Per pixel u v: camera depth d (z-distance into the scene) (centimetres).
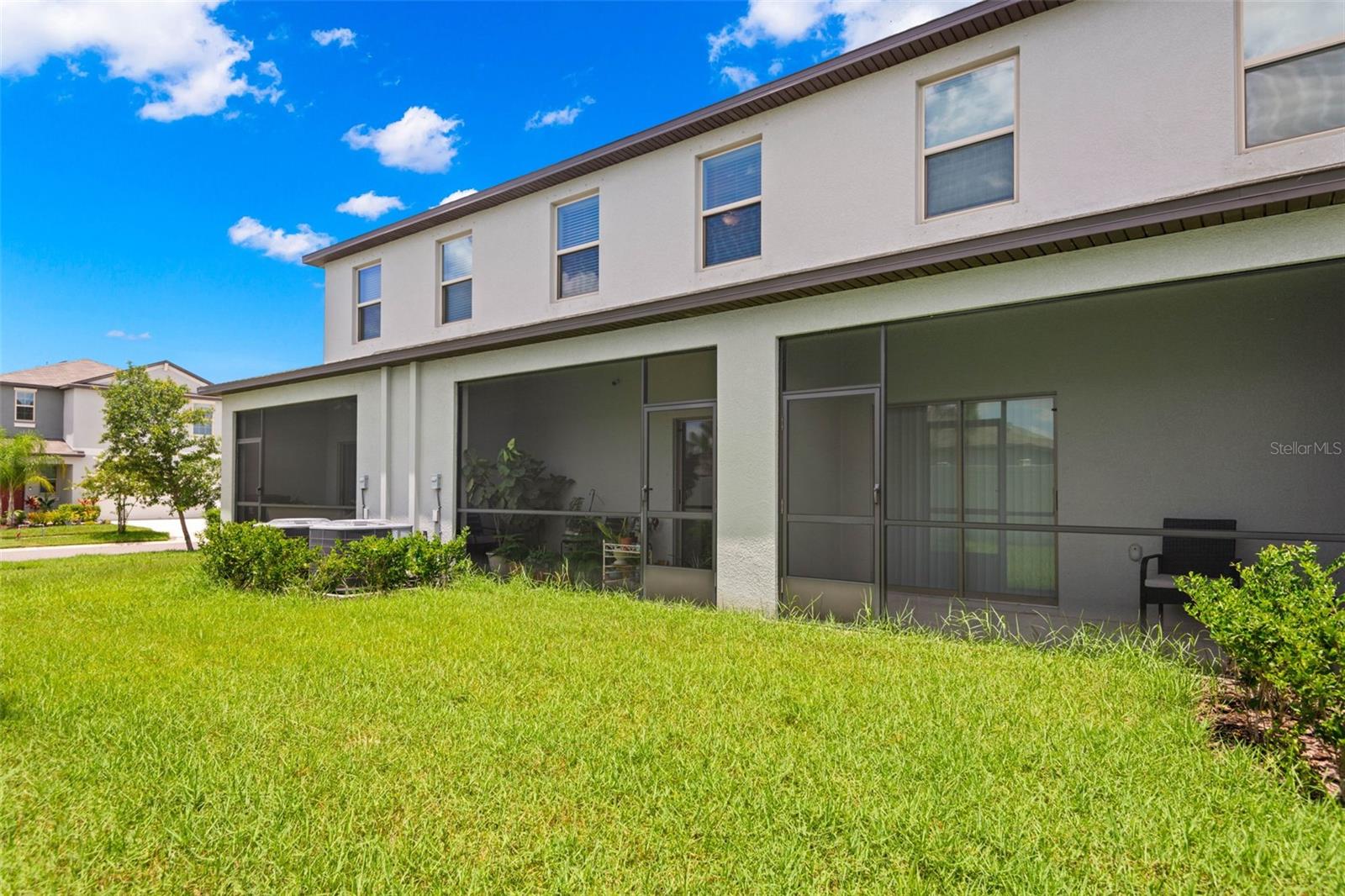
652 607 741
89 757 348
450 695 443
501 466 1048
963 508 828
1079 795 300
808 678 473
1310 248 473
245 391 1364
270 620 666
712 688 454
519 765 341
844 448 903
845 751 348
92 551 1462
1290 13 543
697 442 911
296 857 260
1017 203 642
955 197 685
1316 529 639
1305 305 649
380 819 291
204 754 352
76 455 2669
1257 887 243
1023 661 514
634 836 277
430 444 1056
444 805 301
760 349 727
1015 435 797
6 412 2702
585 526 1055
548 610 719
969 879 248
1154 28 587
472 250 1095
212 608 726
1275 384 660
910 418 866
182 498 1540
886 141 717
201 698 434
